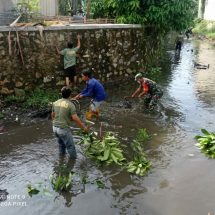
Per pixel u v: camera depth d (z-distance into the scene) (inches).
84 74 352.5
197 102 452.4
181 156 296.0
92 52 472.4
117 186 248.7
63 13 737.0
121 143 317.1
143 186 249.6
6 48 387.5
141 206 226.8
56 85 442.9
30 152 293.1
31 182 248.4
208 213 221.3
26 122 354.3
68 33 439.5
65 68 433.7
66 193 237.1
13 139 316.8
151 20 544.1
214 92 506.0
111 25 487.2
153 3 538.9
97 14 604.7
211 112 414.9
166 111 410.3
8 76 396.5
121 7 545.6
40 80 426.6
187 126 365.4
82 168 270.5
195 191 245.1
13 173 259.1
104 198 233.9
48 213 215.8
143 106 420.2
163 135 339.0
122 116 386.0
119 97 451.8
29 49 407.5
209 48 1048.2
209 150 304.2
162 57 792.3
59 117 267.1
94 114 369.4
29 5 464.8
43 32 415.8
